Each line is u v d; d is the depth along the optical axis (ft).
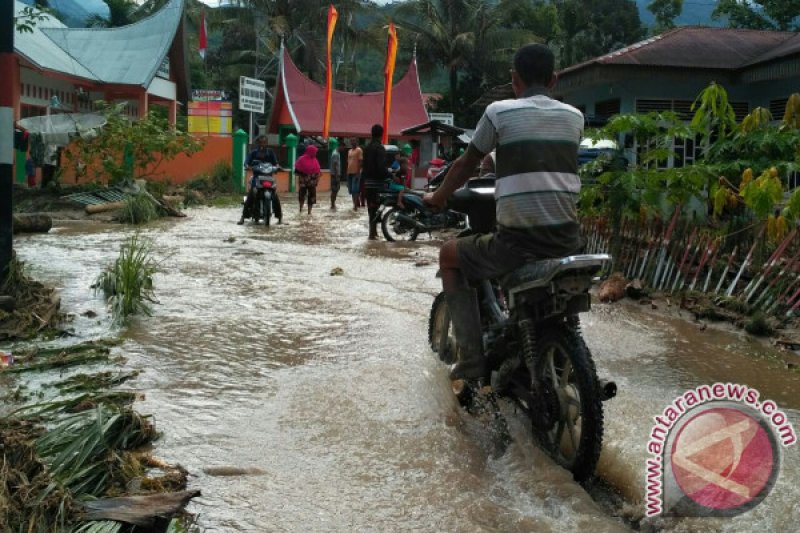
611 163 29.35
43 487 9.92
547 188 11.81
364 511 10.66
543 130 11.91
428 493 11.22
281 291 25.35
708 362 18.44
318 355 17.93
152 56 82.84
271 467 11.91
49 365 16.28
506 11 155.63
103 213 51.70
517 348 13.05
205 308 22.39
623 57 40.29
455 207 14.57
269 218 46.83
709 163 28.96
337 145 99.30
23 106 71.51
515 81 12.80
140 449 12.34
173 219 50.65
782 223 23.15
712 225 29.04
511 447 12.85
